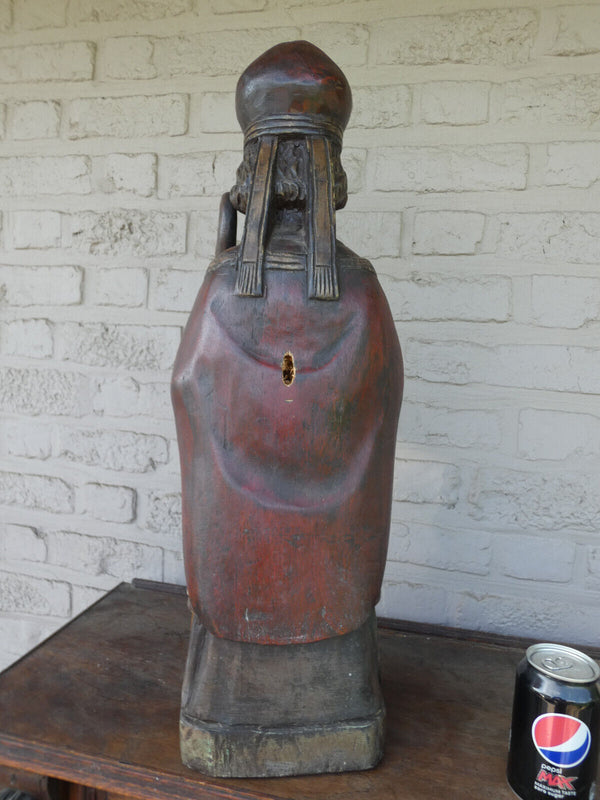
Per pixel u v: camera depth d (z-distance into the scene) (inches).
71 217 43.1
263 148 24.2
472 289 38.3
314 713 25.0
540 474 38.6
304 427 23.3
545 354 37.8
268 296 23.2
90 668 32.3
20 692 29.9
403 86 38.2
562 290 37.3
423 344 39.1
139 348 42.9
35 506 45.9
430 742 27.4
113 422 43.9
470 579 40.0
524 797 23.9
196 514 23.9
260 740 24.6
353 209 39.2
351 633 25.3
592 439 37.7
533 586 39.3
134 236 42.3
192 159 41.1
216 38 40.3
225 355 23.1
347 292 23.7
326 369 23.2
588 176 36.6
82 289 43.4
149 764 25.2
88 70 42.1
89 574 45.5
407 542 40.7
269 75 23.9
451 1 37.3
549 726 23.2
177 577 44.1
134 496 44.2
